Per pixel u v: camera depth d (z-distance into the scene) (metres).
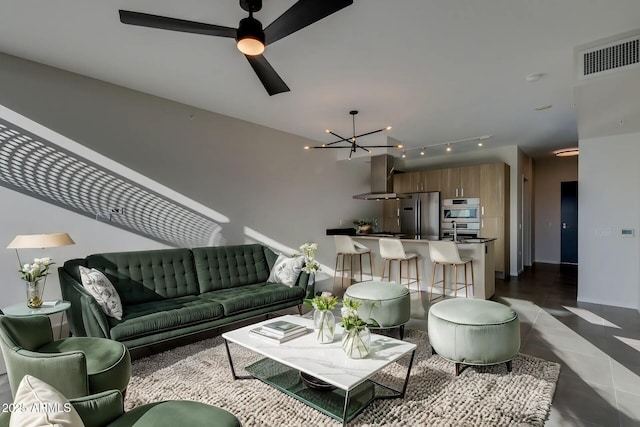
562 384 2.55
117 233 3.78
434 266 5.14
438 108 4.51
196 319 3.16
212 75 3.48
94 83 3.60
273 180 5.52
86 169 3.55
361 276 6.31
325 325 2.43
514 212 6.97
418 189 7.86
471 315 2.70
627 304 4.61
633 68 2.59
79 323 2.84
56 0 2.27
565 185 8.55
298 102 4.27
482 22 2.50
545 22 2.49
